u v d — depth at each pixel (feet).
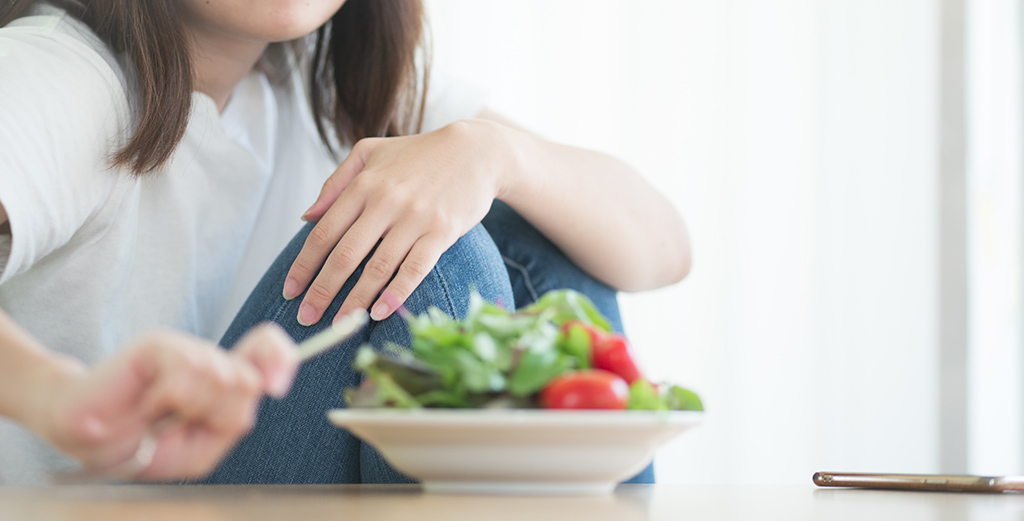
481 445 2.81
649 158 10.21
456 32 10.23
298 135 5.57
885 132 10.14
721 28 10.25
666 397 3.03
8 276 3.78
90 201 4.07
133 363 2.53
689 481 10.03
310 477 3.84
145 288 4.70
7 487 3.22
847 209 10.11
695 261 10.14
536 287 4.69
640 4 10.27
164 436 2.55
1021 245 10.09
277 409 3.85
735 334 10.07
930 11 10.18
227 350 3.97
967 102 10.09
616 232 4.75
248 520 2.59
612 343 2.93
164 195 4.65
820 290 10.10
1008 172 10.18
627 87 10.25
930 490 3.21
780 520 2.66
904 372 10.01
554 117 10.25
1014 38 10.18
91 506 2.77
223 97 5.08
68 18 4.23
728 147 10.18
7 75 3.77
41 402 2.59
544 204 4.47
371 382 2.92
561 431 2.77
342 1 4.71
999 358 10.04
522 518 2.62
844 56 10.19
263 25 4.49
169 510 2.71
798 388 10.01
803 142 10.18
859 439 9.98
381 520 2.58
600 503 2.81
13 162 3.66
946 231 10.05
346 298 3.85
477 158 4.15
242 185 5.04
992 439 9.96
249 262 5.37
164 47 4.21
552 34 10.28
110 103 4.10
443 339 2.85
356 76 5.32
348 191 3.96
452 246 3.97
